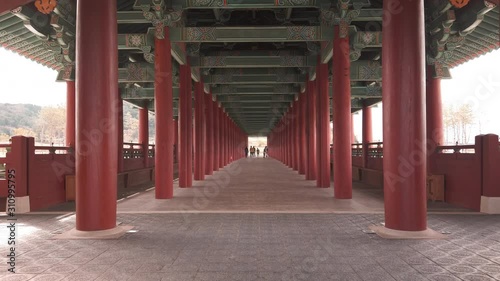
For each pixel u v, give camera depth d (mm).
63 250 6695
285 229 8234
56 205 12133
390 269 5578
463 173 11359
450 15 12211
